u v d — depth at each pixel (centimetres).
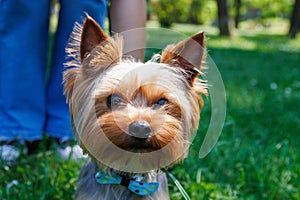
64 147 76
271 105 126
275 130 98
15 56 73
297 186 72
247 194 69
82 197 54
